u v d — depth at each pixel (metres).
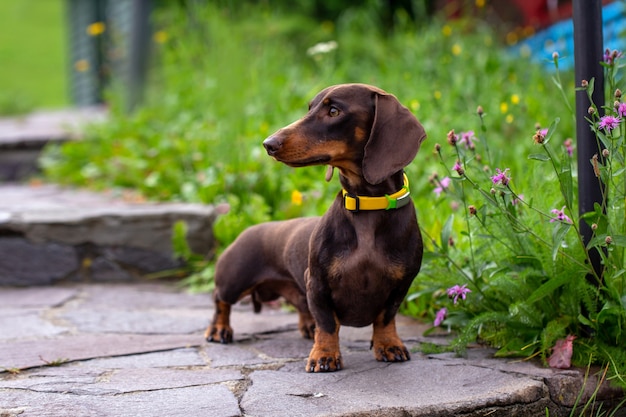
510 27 9.52
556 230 2.98
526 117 5.78
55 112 11.43
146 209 5.20
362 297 2.99
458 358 3.16
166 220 5.09
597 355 3.03
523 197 3.65
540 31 8.55
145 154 6.64
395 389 2.78
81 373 3.06
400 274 2.98
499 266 3.31
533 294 3.04
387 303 3.08
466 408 2.63
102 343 3.56
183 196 5.83
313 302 3.04
